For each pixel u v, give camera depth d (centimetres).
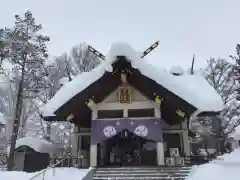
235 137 4112
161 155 1708
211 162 1709
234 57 3381
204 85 1983
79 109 1881
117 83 1869
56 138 3697
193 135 2931
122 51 1670
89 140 2170
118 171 1566
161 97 1766
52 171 1606
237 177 1241
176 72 2181
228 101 3375
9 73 2538
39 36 2405
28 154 2502
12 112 3525
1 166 2612
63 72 3250
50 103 1938
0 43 2261
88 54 3344
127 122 1798
